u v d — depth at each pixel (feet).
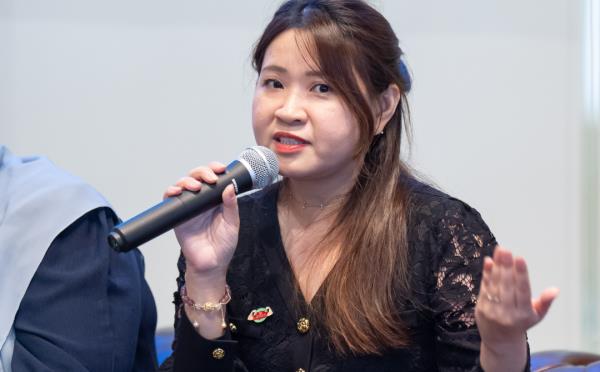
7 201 15.20
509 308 9.84
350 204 13.37
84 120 25.44
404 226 12.96
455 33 25.76
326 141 12.37
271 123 12.53
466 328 12.15
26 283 14.30
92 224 15.03
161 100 25.59
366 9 12.92
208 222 12.34
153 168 25.70
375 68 12.75
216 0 25.52
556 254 26.40
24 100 25.25
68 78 25.34
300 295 13.01
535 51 25.88
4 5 25.00
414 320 12.70
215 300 12.50
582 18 25.88
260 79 12.80
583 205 26.30
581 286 26.40
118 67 25.45
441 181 25.98
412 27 25.68
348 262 12.84
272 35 12.71
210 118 25.72
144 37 25.45
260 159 11.89
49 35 25.22
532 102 25.99
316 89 12.46
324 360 12.80
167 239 26.04
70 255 14.64
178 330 12.69
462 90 25.86
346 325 12.51
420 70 25.76
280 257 13.35
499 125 26.00
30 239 14.61
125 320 14.88
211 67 25.62
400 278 12.75
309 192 13.44
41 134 25.35
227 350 12.42
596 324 26.40
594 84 25.98
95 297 14.53
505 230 26.25
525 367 10.87
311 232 13.52
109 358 14.37
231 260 13.46
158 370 13.83
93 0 25.29
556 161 26.17
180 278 13.98
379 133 13.32
